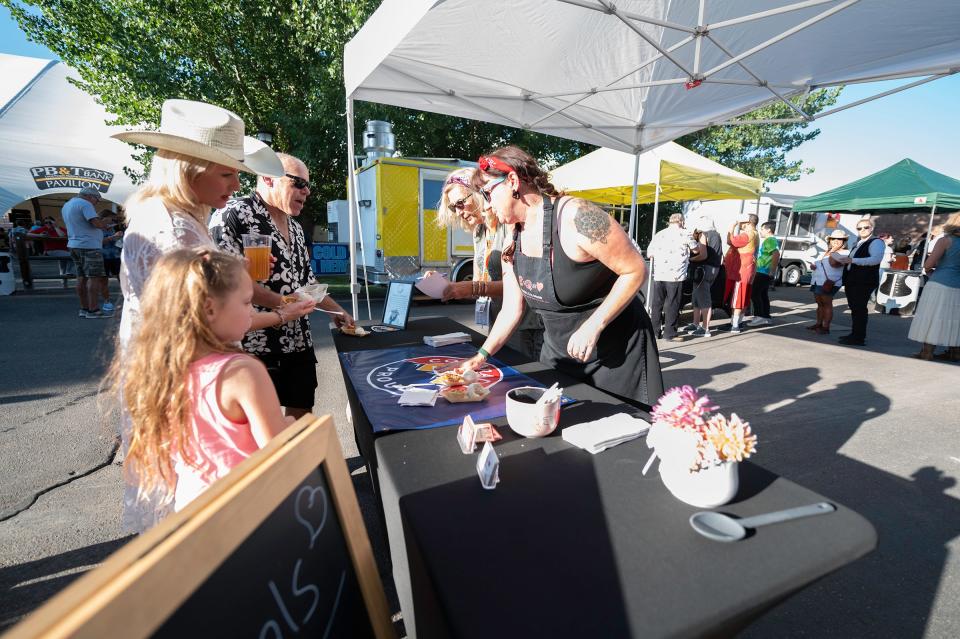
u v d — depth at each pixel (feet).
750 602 2.11
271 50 35.09
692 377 14.73
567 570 2.33
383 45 8.60
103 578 1.26
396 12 7.87
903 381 14.43
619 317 5.76
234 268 3.40
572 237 5.00
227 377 3.14
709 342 19.62
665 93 13.25
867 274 18.81
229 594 1.75
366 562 2.71
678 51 11.11
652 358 5.86
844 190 29.68
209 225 6.25
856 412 11.84
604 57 11.10
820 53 10.91
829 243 21.91
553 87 12.68
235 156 4.77
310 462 2.35
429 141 38.60
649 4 9.23
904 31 9.65
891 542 6.86
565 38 10.12
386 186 25.23
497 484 3.20
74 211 20.16
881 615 5.56
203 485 3.35
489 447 3.29
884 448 9.85
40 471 8.57
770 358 17.01
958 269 16.05
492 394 5.07
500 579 2.26
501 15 9.03
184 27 33.60
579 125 15.88
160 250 3.92
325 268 30.83
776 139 59.62
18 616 5.44
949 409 12.06
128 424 4.03
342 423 11.04
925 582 6.07
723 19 9.95
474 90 12.83
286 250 6.94
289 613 2.09
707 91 13.05
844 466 9.09
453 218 8.63
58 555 6.43
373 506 7.64
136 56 33.09
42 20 32.32
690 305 30.17
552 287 5.57
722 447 2.74
